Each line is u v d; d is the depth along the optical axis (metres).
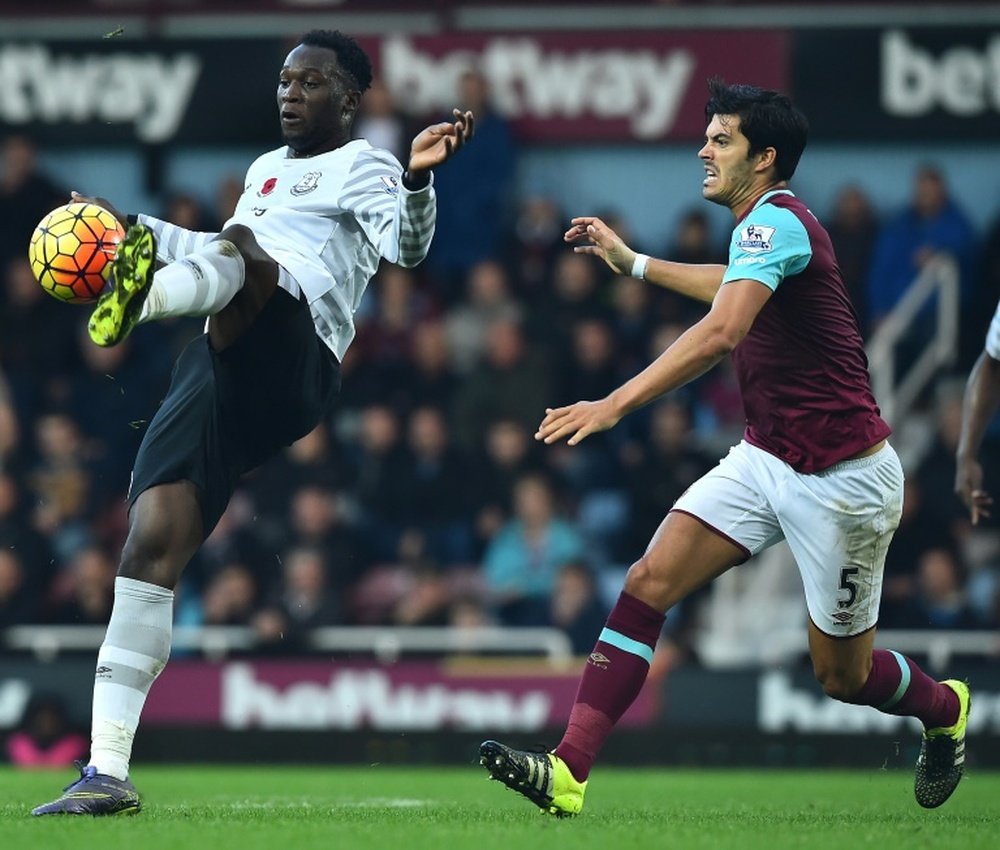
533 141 55.34
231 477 21.28
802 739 43.94
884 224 56.59
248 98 55.03
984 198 57.81
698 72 53.53
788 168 21.58
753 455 22.00
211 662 45.31
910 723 43.62
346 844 17.12
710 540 21.66
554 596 48.31
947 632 46.72
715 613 48.84
